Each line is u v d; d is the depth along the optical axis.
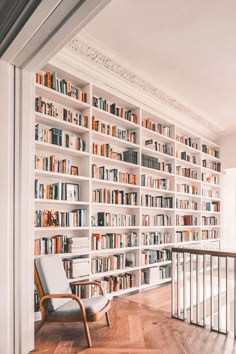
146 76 4.40
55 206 3.87
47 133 3.59
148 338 2.91
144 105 5.04
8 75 2.52
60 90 3.74
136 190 4.88
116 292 4.32
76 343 2.76
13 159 2.55
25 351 2.52
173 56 3.83
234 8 2.90
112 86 4.39
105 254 4.46
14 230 2.53
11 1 1.98
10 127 2.54
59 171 3.76
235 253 3.13
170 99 5.19
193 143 6.46
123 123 4.70
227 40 3.45
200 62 3.97
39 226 3.51
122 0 2.80
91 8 1.76
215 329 3.20
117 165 4.73
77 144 3.96
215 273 4.78
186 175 6.14
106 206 4.52
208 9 2.93
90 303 2.90
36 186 3.48
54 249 3.62
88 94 4.09
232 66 4.06
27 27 1.96
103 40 3.50
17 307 2.51
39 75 3.49
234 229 7.01
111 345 2.73
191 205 6.23
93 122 4.17
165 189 5.51
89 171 4.01
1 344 2.34
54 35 2.04
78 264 3.78
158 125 5.42
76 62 3.82
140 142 4.89
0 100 2.44
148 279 4.84
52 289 2.94
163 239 5.41
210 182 6.85
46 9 1.78
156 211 5.51
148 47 3.62
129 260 4.72
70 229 3.76
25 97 2.64
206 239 6.55
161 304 4.05
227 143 7.10
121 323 3.31
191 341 2.86
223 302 4.51
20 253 2.54
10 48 2.28
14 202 2.54
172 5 2.88
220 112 5.91
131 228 4.74
